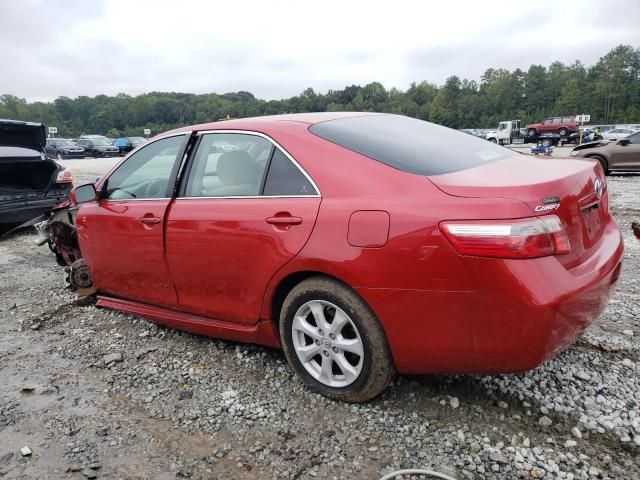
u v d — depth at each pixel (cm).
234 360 360
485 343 242
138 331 421
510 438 260
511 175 268
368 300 264
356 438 267
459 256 237
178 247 352
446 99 12506
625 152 1459
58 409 309
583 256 266
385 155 287
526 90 12419
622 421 267
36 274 612
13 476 251
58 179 865
